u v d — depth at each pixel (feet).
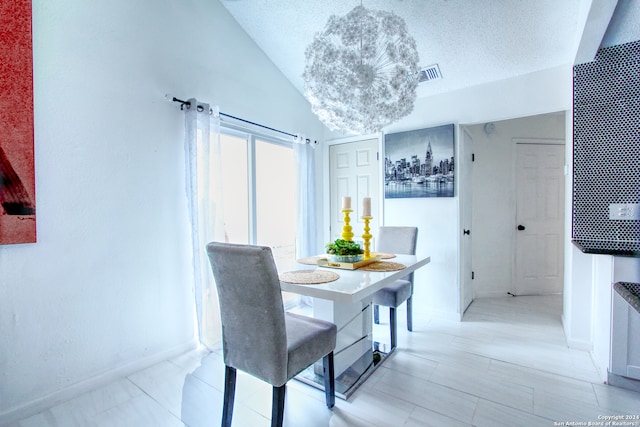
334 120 6.39
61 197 5.89
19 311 5.43
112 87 6.59
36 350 5.60
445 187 10.06
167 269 7.61
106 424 5.24
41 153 5.63
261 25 9.29
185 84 7.96
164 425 5.23
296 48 9.79
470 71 9.13
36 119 5.56
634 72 6.67
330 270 6.52
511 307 11.25
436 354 7.66
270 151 10.90
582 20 6.15
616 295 6.12
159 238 7.45
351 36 5.40
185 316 7.98
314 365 6.98
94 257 6.34
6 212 5.23
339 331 6.66
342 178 12.71
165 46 7.54
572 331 7.93
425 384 6.36
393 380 6.52
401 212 11.05
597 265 7.06
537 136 12.53
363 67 5.41
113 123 6.61
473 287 12.43
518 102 8.93
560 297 12.40
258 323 4.48
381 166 11.48
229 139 9.46
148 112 7.22
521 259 12.67
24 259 5.48
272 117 10.60
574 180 7.34
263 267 4.20
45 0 5.65
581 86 7.23
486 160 12.52
